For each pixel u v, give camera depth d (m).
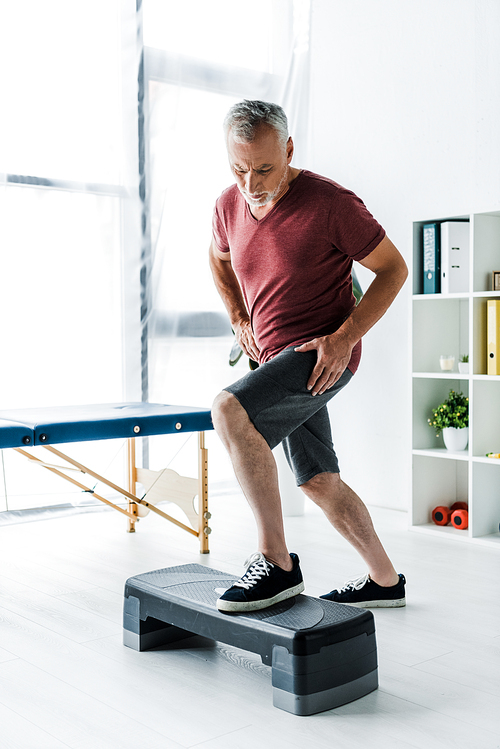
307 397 1.86
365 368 3.94
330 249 1.93
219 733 1.55
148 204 3.85
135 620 2.02
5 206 3.48
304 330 1.97
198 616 1.83
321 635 1.65
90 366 3.73
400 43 3.73
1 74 3.45
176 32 3.91
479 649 2.00
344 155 4.03
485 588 2.54
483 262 3.22
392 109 3.78
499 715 1.64
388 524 3.55
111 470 3.84
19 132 3.50
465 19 3.45
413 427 3.43
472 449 3.18
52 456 3.68
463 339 3.58
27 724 1.59
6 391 3.54
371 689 1.75
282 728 1.58
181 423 2.95
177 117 3.91
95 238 3.72
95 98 3.69
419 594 2.47
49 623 2.22
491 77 3.35
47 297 3.61
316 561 2.87
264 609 1.78
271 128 1.77
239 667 1.91
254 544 3.18
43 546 3.16
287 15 4.19
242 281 2.08
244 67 4.13
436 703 1.69
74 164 3.65
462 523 3.32
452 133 3.52
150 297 3.87
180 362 3.98
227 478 4.23
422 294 3.42
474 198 3.44
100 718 1.62
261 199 1.84
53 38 3.57
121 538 3.30
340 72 4.02
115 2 3.73
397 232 3.79
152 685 1.79
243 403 1.76
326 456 2.16
